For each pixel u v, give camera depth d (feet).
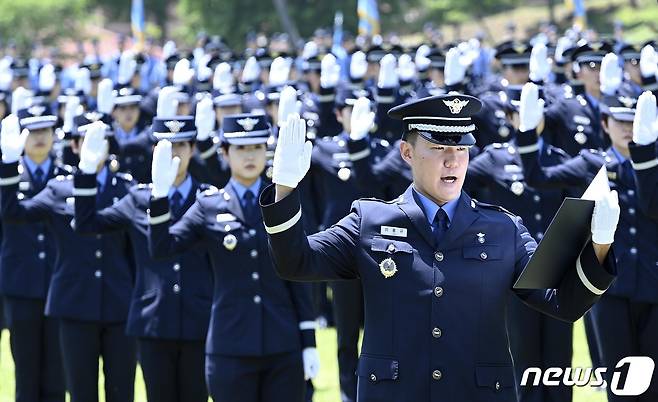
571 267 53.52
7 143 90.27
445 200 56.34
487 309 55.83
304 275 55.47
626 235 87.15
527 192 98.73
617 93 100.07
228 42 422.41
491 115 119.85
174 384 86.53
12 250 101.19
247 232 78.48
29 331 100.27
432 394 55.11
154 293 85.66
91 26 517.55
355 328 103.81
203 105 105.09
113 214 85.76
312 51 161.38
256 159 79.05
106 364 93.81
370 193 111.14
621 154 88.12
